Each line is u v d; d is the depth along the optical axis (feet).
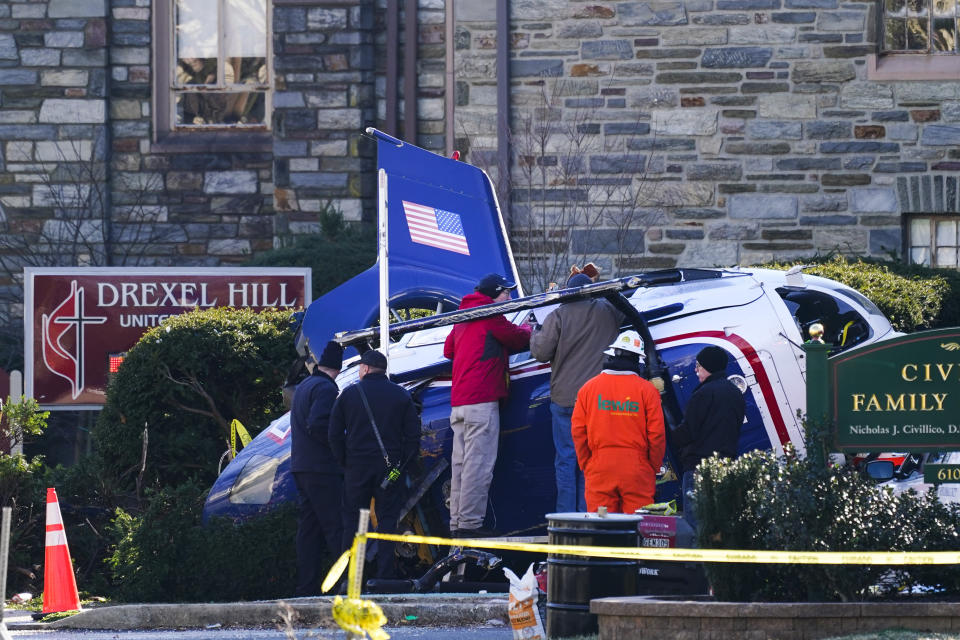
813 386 81.30
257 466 128.57
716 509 78.79
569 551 78.43
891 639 69.26
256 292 169.37
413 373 128.98
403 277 139.23
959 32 204.74
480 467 119.55
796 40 204.95
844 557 70.18
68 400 167.73
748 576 78.64
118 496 142.61
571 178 205.98
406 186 140.36
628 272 205.77
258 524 123.95
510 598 78.79
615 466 106.42
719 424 109.91
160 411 150.71
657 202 205.77
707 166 205.57
